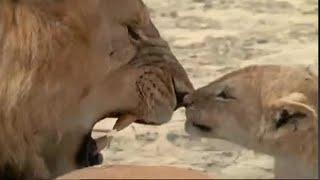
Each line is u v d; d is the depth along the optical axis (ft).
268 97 20.88
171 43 45.39
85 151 25.84
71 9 24.04
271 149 18.80
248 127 20.72
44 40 23.80
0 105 24.16
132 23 25.50
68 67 24.22
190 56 42.86
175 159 29.40
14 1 23.75
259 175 17.40
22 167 24.89
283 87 20.95
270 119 19.75
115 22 25.05
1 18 23.73
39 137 24.63
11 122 24.27
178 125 31.24
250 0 54.03
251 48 43.86
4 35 23.81
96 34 24.52
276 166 17.40
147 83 25.93
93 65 24.66
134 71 25.64
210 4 53.83
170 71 26.50
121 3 25.07
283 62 39.68
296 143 18.26
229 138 21.43
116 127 26.04
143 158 30.58
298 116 19.10
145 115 26.17
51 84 24.16
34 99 24.14
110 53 25.00
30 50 23.75
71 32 24.07
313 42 43.93
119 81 25.35
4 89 24.00
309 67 24.67
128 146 31.99
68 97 24.52
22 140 24.52
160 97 26.27
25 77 23.86
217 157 23.03
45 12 23.86
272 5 52.24
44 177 25.08
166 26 49.01
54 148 25.02
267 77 21.53
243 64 41.09
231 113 21.61
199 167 25.22
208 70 40.24
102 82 25.02
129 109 25.79
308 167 17.20
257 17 50.16
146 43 25.99
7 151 24.64
